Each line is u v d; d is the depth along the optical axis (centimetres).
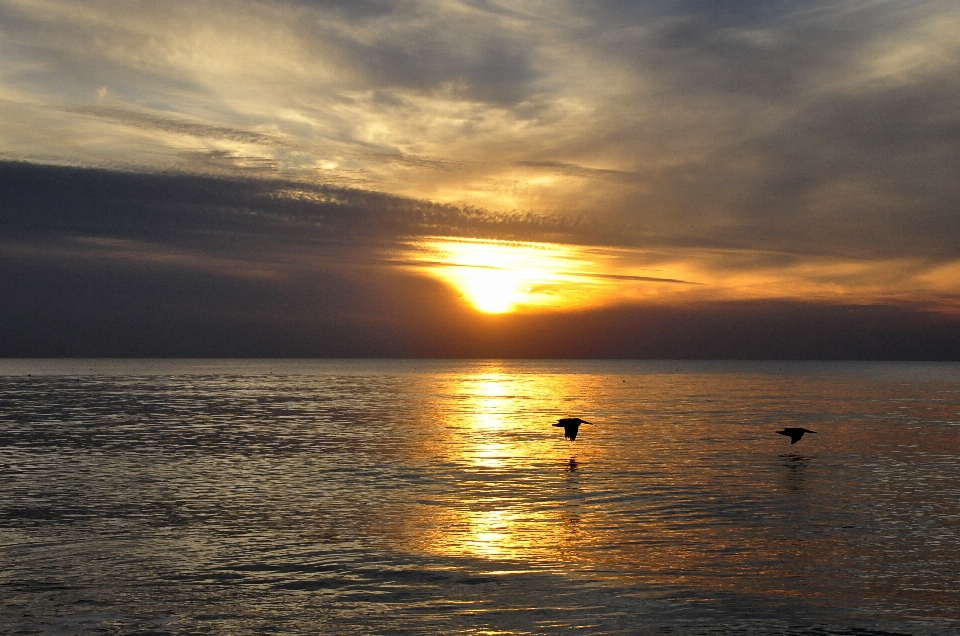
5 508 3572
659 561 2741
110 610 2270
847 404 10900
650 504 3650
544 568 2656
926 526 3241
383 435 6625
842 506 3616
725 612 2273
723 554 2825
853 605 2328
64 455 5347
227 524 3256
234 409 9725
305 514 3444
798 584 2508
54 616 2223
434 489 4031
